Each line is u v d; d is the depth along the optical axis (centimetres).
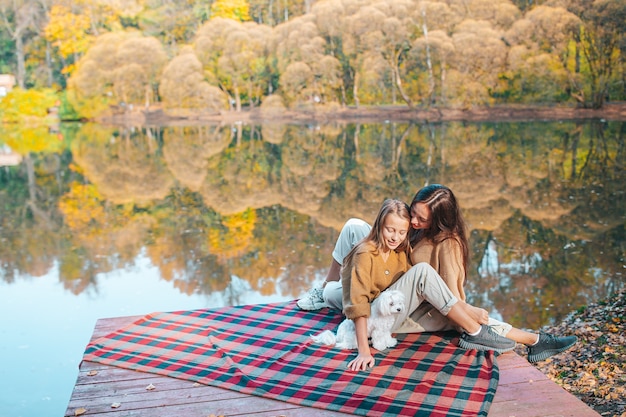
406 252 342
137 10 3494
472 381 288
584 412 265
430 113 3114
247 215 1210
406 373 297
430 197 327
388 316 317
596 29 2811
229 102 3388
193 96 3334
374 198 1336
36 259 905
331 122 3072
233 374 299
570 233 959
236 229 1090
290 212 1230
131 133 2808
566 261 810
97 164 1923
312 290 394
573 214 1092
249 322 368
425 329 342
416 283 321
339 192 1409
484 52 2970
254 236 1034
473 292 690
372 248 322
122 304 689
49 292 738
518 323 591
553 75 2898
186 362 314
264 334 349
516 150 1917
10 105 3334
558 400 275
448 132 2480
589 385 403
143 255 919
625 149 1877
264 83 3381
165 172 1752
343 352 322
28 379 494
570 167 1592
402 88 3162
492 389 280
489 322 331
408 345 328
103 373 304
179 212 1252
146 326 363
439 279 319
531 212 1117
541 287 701
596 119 2795
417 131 2550
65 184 1602
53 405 455
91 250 957
